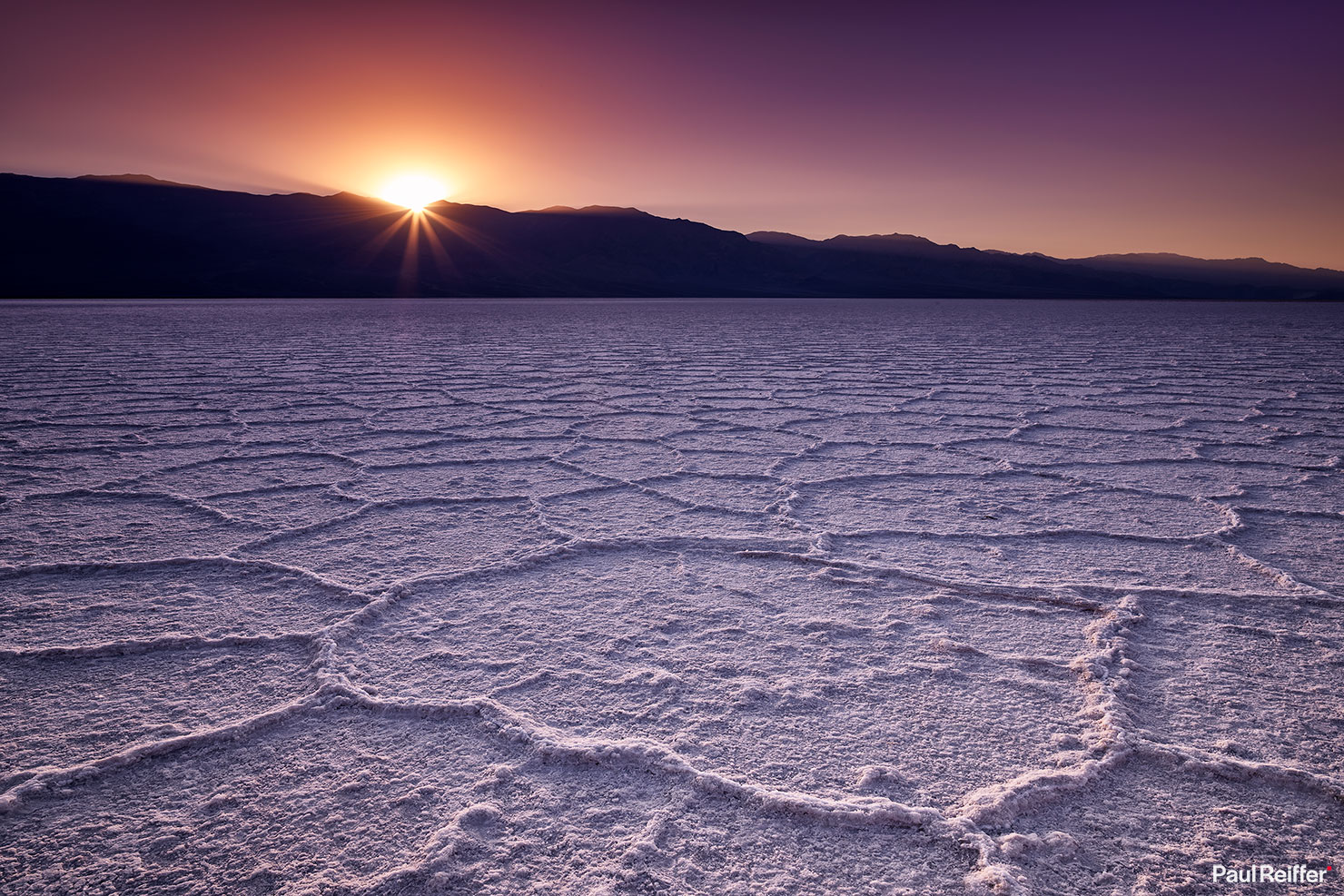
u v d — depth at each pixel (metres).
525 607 1.83
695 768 1.19
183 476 3.21
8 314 20.17
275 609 1.81
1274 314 26.17
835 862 1.00
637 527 2.48
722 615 1.79
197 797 1.13
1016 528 2.46
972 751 1.24
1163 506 2.73
